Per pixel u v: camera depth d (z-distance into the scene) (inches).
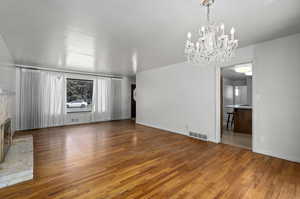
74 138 161.0
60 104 227.9
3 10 73.0
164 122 208.2
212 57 78.4
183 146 137.0
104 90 278.2
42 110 210.7
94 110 266.2
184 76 180.4
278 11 73.0
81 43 119.2
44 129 202.7
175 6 69.8
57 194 67.5
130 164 99.0
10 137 124.0
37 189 71.1
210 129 153.6
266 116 115.3
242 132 191.2
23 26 90.6
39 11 74.2
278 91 109.0
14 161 92.5
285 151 106.3
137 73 261.3
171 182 78.2
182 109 183.0
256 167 95.1
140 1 66.0
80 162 101.2
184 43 119.4
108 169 91.7
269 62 113.0
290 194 68.9
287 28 92.2
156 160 105.7
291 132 103.5
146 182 78.0
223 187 74.1
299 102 100.1
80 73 246.8
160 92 214.8
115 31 97.3
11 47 127.4
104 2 66.7
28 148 116.9
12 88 155.7
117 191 70.3
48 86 216.1
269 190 71.9
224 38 70.5
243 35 102.7
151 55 153.8
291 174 86.4
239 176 84.4
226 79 291.4
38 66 202.7
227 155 115.3
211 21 83.5
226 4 67.4
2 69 109.1
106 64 193.5
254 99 122.0
